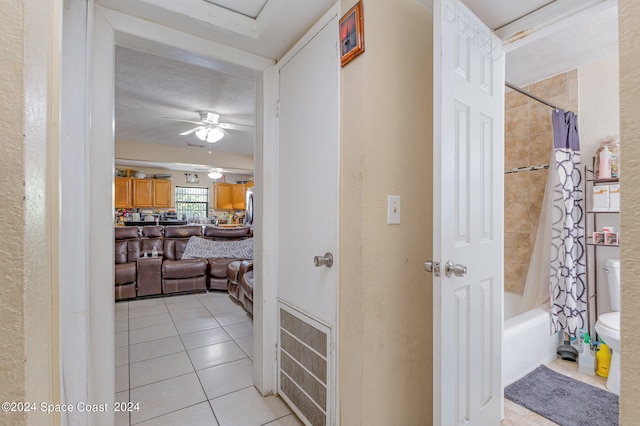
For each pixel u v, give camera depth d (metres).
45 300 0.54
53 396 0.59
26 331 0.46
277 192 1.83
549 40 2.00
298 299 1.61
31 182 0.48
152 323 3.07
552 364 2.15
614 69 2.20
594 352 2.03
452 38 1.17
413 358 1.37
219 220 8.49
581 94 2.36
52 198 0.59
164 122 4.14
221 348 2.48
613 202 2.09
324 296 1.40
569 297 2.12
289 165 1.70
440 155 1.11
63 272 1.17
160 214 7.51
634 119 0.42
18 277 0.45
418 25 1.38
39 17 0.51
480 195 1.36
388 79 1.26
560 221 2.23
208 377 2.03
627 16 0.43
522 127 2.74
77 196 1.19
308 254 1.52
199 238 4.83
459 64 1.21
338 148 1.30
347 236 1.26
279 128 1.81
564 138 2.21
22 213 0.45
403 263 1.32
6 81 0.44
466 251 1.25
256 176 1.92
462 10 1.23
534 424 1.56
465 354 1.25
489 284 1.43
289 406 1.69
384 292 1.25
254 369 1.94
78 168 1.19
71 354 1.18
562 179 2.18
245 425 1.56
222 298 4.02
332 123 1.34
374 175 1.22
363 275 1.19
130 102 3.42
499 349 1.50
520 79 2.60
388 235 1.27
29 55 0.47
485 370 1.39
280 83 1.80
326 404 1.37
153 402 1.75
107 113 1.33
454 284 1.18
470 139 1.29
